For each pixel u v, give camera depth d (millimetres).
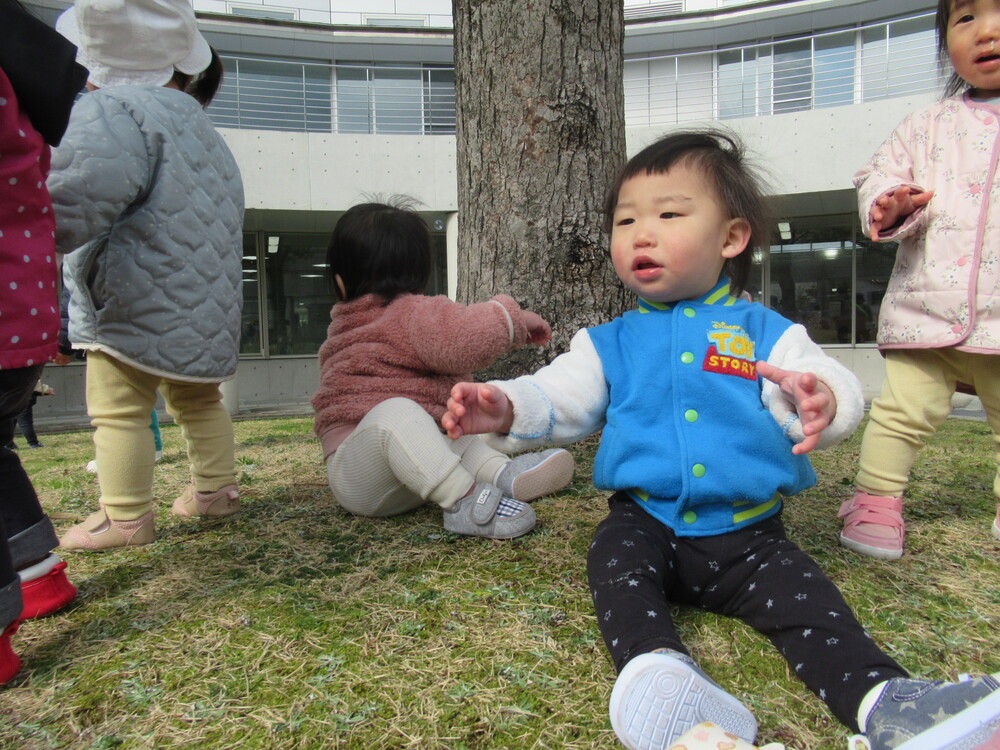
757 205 1532
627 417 1457
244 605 1452
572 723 1035
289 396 12484
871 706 943
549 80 2668
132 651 1281
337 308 2111
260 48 12523
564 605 1397
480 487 1838
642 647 1049
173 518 2168
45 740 1033
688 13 12906
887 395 1765
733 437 1384
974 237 1627
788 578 1236
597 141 2727
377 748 992
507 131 2713
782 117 10367
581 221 2703
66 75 1262
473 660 1208
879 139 9969
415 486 1828
